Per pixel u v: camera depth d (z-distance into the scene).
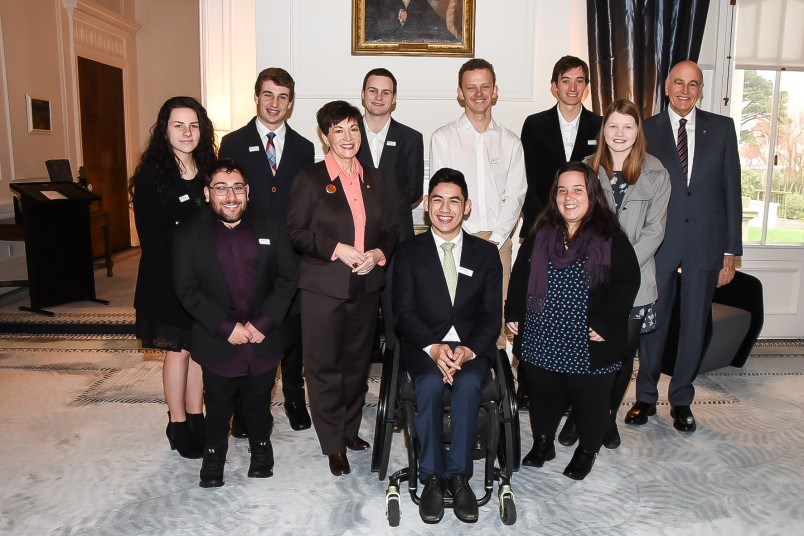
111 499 2.46
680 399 3.20
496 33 4.24
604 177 2.76
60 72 6.71
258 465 2.64
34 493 2.49
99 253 7.66
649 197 2.72
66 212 5.43
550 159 3.28
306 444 2.98
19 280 5.62
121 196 8.26
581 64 3.21
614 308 2.46
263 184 2.97
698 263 3.09
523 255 2.64
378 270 2.64
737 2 4.39
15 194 5.94
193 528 2.28
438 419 2.33
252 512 2.38
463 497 2.28
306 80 4.24
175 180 2.56
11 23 5.87
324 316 2.55
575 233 2.50
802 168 4.57
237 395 2.78
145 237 2.53
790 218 4.60
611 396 2.81
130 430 3.09
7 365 4.02
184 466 2.73
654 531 2.29
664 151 3.07
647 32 4.15
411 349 2.58
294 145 3.04
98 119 7.64
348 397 2.75
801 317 4.66
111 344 4.50
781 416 3.32
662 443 3.00
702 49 4.46
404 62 4.25
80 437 3.00
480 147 3.25
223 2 4.48
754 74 4.50
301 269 2.59
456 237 2.64
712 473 2.71
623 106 2.66
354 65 4.24
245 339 2.45
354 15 4.15
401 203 3.21
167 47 8.64
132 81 8.48
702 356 3.55
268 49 4.21
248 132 3.00
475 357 2.46
